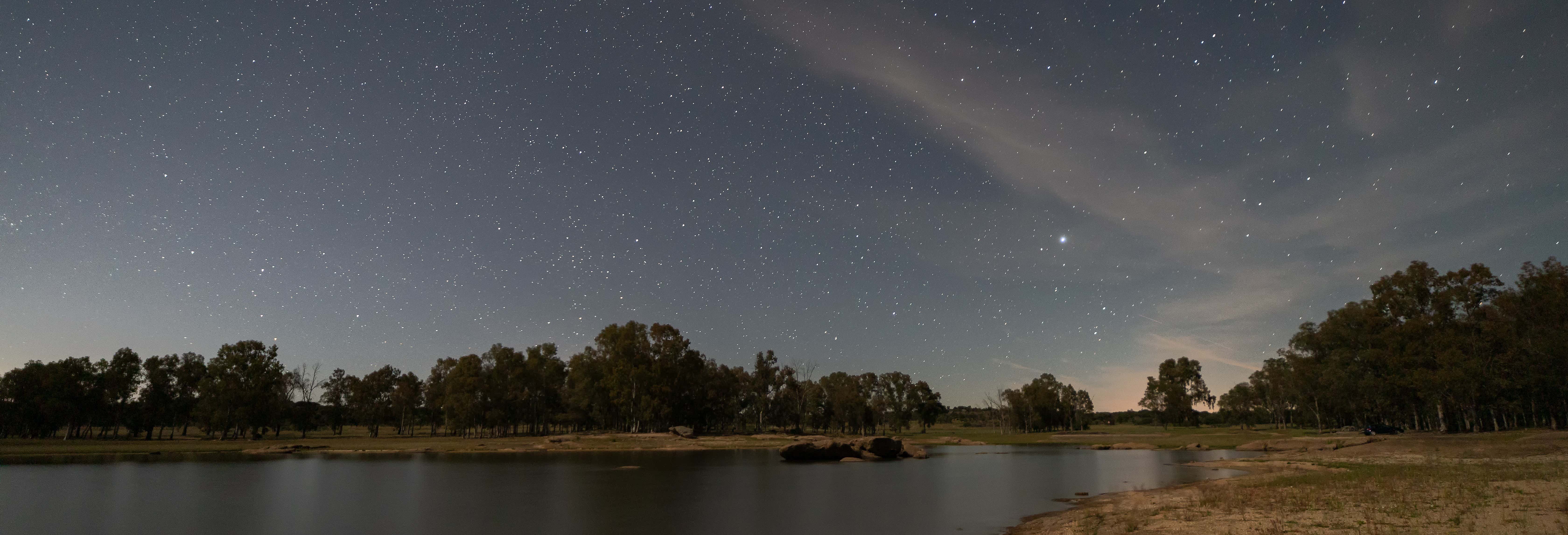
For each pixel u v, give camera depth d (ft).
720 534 72.59
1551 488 69.36
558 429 490.49
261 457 212.23
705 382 403.54
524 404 401.08
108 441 314.14
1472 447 153.38
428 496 107.04
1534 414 234.79
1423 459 139.74
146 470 157.69
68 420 315.78
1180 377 515.09
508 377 388.57
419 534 73.67
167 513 89.10
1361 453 171.32
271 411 342.85
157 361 349.41
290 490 114.73
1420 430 270.05
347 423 454.81
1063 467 170.30
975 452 253.65
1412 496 68.90
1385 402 258.98
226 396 327.26
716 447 279.08
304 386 407.64
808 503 98.84
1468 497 65.16
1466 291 232.32
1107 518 70.44
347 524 79.61
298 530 76.28
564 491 114.21
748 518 83.66
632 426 372.38
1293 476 112.57
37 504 98.12
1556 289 207.72
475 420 366.43
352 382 447.83
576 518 84.38
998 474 149.18
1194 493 92.68
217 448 248.52
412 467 171.22
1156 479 130.52
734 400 440.45
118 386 327.26
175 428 444.55
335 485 123.75
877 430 526.57
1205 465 166.61
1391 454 161.07
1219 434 363.97
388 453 236.22
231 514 87.51
